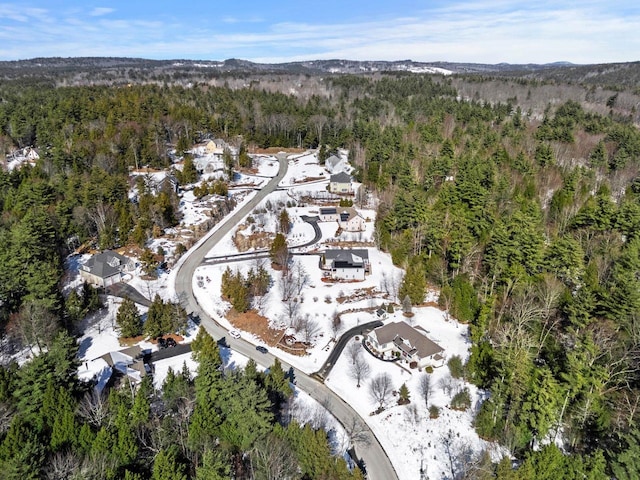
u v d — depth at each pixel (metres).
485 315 60.19
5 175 100.88
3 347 58.38
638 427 37.75
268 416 41.19
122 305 61.31
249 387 41.44
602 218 80.00
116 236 88.25
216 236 94.94
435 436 46.59
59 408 41.28
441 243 80.50
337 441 45.91
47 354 46.94
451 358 57.84
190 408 44.19
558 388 43.47
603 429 42.56
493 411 45.78
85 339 60.94
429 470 42.91
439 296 71.31
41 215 75.94
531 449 41.28
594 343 49.47
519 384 43.44
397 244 85.56
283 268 80.56
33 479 32.84
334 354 60.03
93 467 33.84
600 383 43.66
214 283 76.88
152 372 54.12
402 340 59.50
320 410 50.19
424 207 86.12
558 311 60.28
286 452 38.41
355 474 37.03
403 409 50.31
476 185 91.31
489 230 81.88
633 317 51.84
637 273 63.34
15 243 66.50
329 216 103.62
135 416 41.59
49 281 61.59
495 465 39.25
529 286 62.38
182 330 63.16
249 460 40.22
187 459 38.66
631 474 33.09
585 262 74.25
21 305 61.59
